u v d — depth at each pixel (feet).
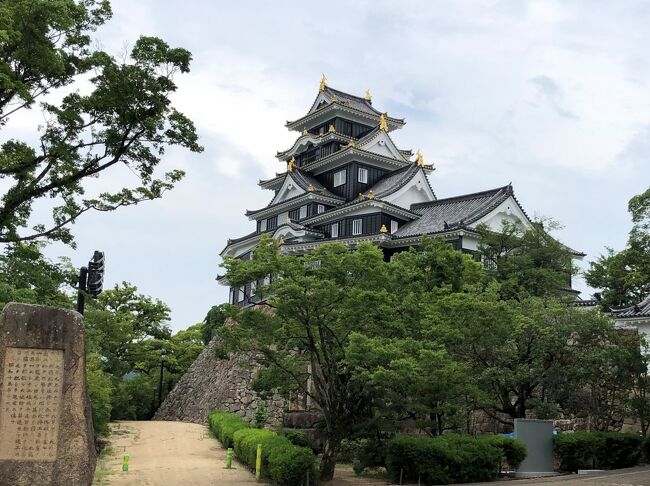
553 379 100.68
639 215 114.83
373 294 79.05
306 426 127.75
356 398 86.58
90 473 54.95
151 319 198.49
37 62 65.67
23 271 70.59
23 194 70.74
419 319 85.76
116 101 69.10
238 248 236.84
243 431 111.24
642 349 109.50
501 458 86.99
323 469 84.64
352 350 76.84
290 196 220.64
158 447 122.52
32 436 53.93
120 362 178.19
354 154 204.74
